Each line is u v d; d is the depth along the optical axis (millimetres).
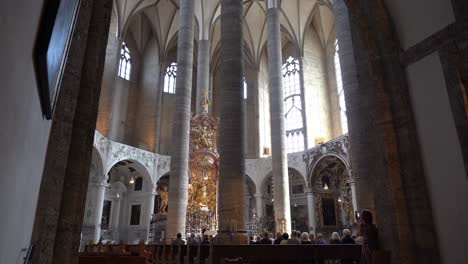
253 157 31234
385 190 5461
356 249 7992
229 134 11289
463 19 4773
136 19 31984
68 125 3822
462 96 4711
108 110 25422
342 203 25875
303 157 26375
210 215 23047
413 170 5270
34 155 1968
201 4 27359
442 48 5047
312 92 29344
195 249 8984
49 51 1627
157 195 29156
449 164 4832
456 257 4617
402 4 5770
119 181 28312
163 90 31922
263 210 28297
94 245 12391
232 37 12297
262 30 32938
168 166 28438
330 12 29438
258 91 32688
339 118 28047
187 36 18812
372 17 6062
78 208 3893
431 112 5172
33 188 2223
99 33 4598
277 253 7496
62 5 1682
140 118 30844
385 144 5559
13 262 1622
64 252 3623
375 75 5887
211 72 33906
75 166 3959
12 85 1053
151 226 26375
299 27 30391
